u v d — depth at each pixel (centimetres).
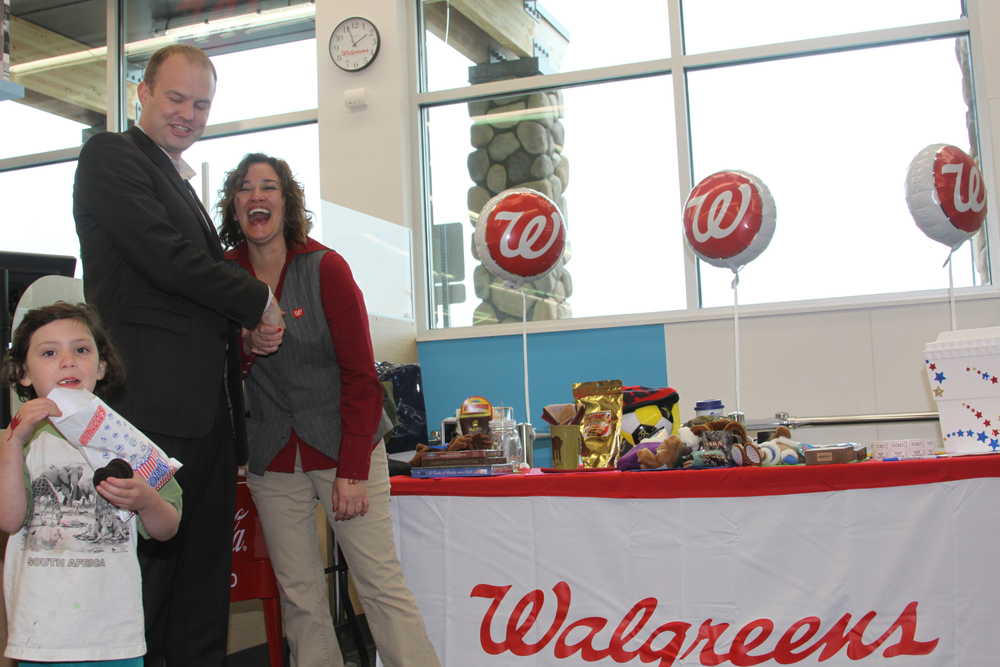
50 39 573
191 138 202
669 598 205
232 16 545
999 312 406
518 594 214
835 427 418
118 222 177
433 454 228
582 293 480
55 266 216
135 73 563
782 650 200
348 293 209
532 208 300
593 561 210
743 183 292
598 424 237
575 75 488
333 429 210
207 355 188
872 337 420
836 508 200
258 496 215
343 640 340
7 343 197
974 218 282
